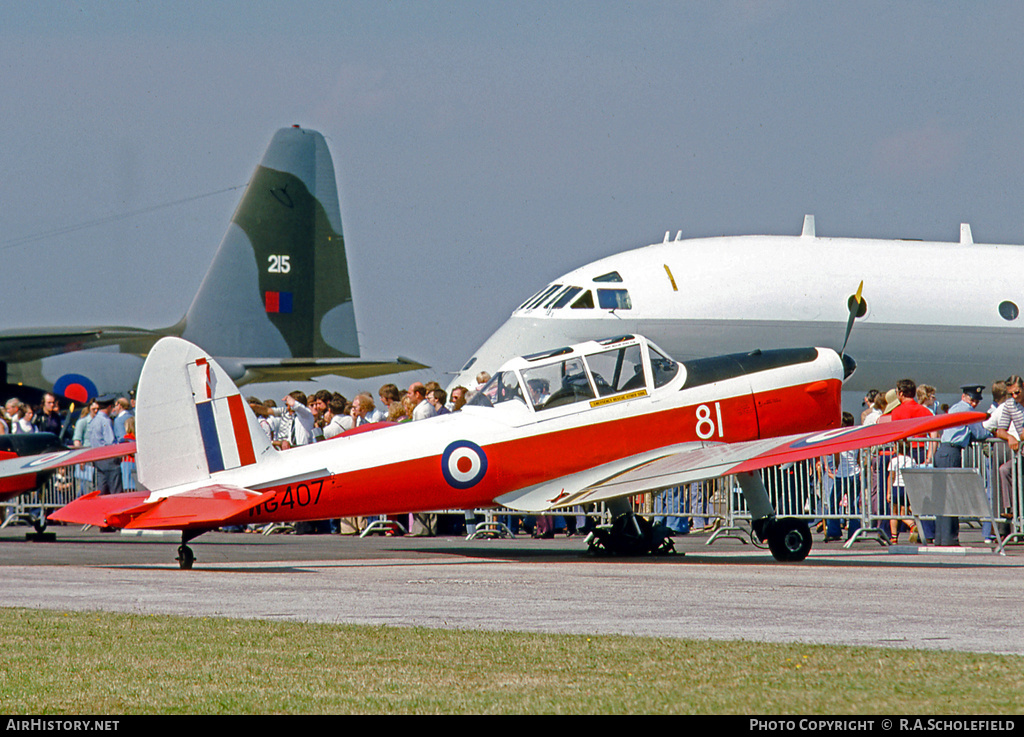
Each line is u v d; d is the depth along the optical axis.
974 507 54.16
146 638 25.00
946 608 31.02
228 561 48.31
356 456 45.19
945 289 104.94
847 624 27.70
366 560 49.25
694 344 98.25
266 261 123.44
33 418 83.12
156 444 42.38
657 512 69.62
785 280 101.00
